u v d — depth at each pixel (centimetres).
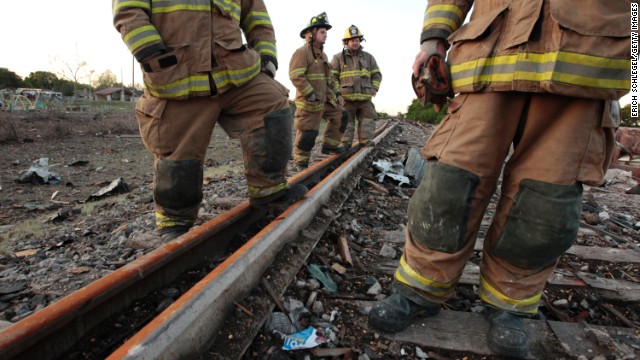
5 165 788
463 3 176
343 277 264
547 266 182
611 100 154
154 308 201
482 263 199
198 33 221
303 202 313
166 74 218
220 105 249
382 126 1620
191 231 244
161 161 246
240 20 273
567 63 143
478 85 162
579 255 329
